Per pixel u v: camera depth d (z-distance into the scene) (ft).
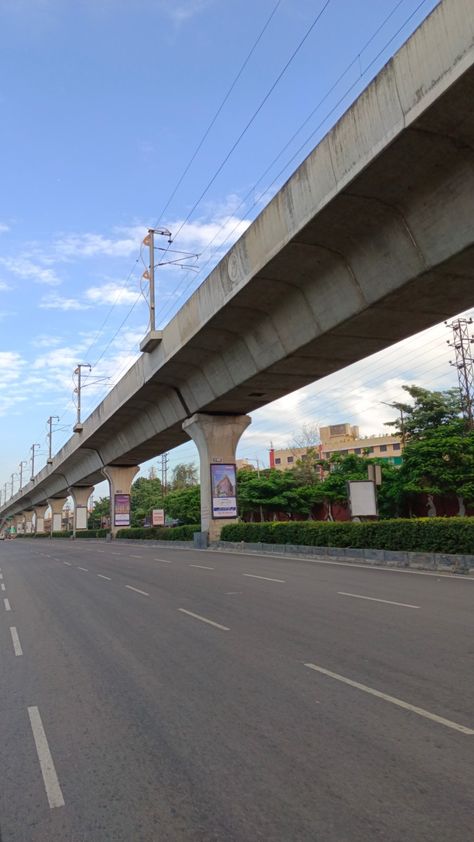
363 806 13.21
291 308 73.61
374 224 55.57
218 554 97.81
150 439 149.48
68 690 23.49
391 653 26.48
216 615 38.32
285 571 64.54
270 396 104.73
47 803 14.23
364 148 47.26
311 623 34.12
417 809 12.99
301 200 56.13
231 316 79.46
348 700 20.42
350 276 62.34
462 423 131.64
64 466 244.42
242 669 25.02
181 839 12.32
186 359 99.45
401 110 43.37
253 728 18.24
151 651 29.37
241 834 12.34
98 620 39.17
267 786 14.38
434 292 58.29
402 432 141.49
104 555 111.45
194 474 342.64
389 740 16.79
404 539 67.36
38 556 123.13
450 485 120.98
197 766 15.75
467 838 11.83
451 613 35.42
